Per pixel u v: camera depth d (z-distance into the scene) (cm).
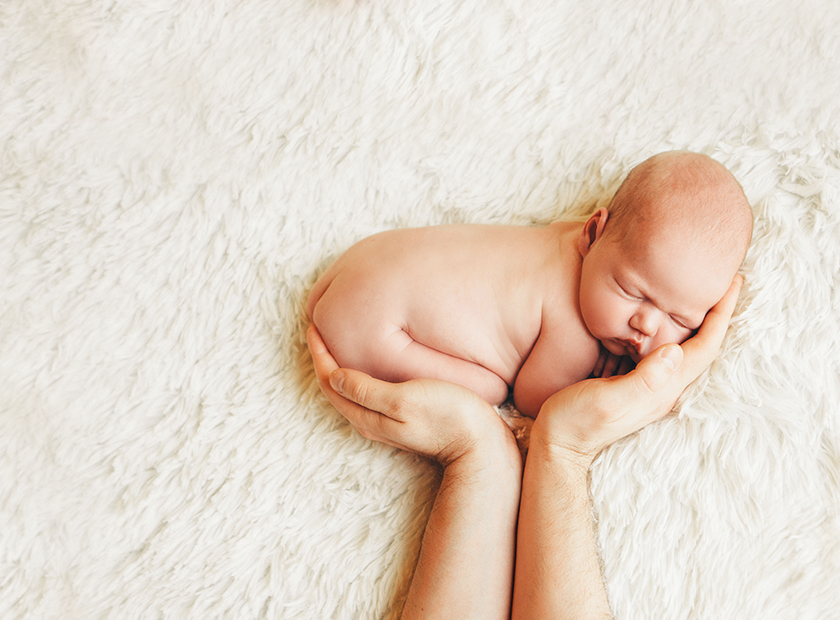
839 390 100
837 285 103
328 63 126
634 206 98
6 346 121
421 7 124
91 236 125
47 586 110
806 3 116
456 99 124
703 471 98
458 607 93
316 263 124
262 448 114
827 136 110
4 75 130
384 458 111
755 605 96
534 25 123
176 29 128
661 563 96
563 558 91
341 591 105
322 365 110
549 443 98
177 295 123
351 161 126
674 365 94
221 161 127
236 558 108
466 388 104
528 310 106
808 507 98
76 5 130
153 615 108
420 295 107
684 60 119
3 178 128
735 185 97
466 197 125
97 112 129
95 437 117
